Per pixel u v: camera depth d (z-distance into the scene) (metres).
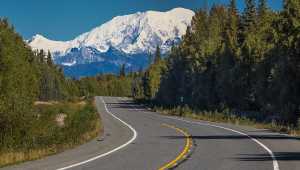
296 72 52.09
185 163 19.47
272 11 78.38
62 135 28.52
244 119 53.28
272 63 59.84
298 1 55.62
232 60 71.06
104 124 48.91
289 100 52.25
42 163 19.30
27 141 25.27
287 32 56.00
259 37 68.62
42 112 32.75
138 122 52.41
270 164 18.95
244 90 67.62
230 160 20.39
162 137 33.41
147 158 21.27
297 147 25.78
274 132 37.38
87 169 17.70
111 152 23.75
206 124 48.78
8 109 25.86
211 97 78.38
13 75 34.84
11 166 18.42
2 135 24.83
